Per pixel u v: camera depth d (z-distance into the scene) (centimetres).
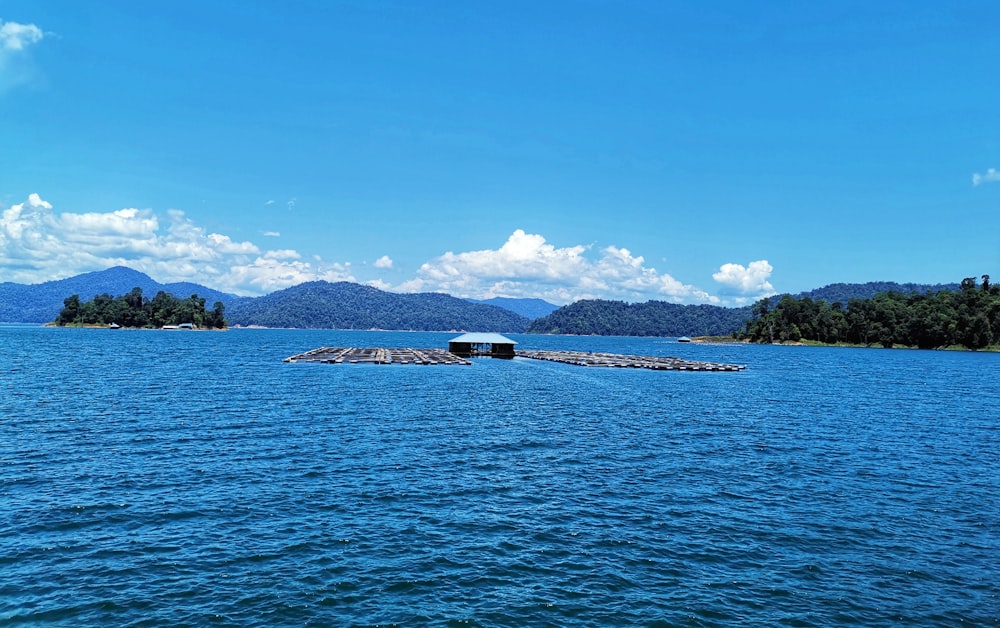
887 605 1547
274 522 1986
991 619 1495
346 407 4438
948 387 7075
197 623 1378
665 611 1484
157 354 10056
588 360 10506
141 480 2400
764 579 1667
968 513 2245
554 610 1477
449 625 1398
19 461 2634
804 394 6066
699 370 9162
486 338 11569
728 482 2580
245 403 4481
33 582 1548
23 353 9438
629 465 2845
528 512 2145
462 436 3447
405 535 1906
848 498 2395
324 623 1393
